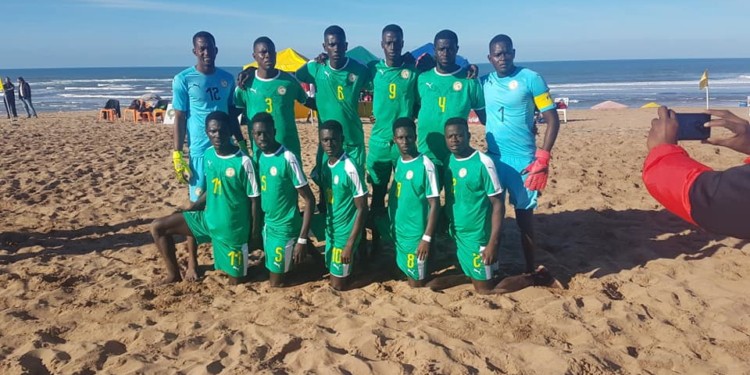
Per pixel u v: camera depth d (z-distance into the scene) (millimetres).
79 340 4348
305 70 5766
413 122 4961
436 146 5359
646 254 5926
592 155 12289
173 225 5367
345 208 5105
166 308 4953
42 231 7434
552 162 11484
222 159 5121
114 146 15336
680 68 131625
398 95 5434
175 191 9742
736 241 6246
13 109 26203
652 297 4848
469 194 4891
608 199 8422
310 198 5098
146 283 5543
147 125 22344
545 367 3707
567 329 4277
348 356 3877
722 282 5156
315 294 5113
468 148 4887
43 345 4188
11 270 5918
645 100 46906
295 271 5812
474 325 4379
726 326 4195
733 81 74938
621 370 3699
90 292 5266
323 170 5285
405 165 5008
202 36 5551
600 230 6906
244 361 3893
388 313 4684
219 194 5191
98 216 8164
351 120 5676
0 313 4738
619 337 4156
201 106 5676
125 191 9766
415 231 5074
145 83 88062
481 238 4969
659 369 3709
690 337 4113
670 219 7258
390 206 5246
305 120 22922
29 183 10250
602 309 4613
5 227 7551
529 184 4910
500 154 5203
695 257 5852
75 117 26953
